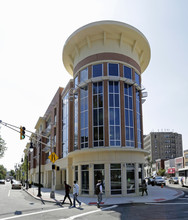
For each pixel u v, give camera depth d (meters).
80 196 23.72
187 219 11.28
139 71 28.55
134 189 23.39
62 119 36.16
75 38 26.94
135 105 25.78
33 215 13.17
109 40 26.23
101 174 23.08
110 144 23.52
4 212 14.35
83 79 26.73
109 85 24.92
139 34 26.30
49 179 44.62
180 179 41.19
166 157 126.62
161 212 13.45
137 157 24.42
